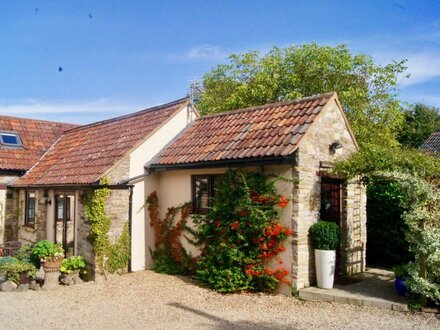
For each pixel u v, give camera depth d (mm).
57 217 14688
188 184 12781
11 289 10867
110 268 12453
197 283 11422
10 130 19781
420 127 34000
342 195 11961
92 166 13695
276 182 10375
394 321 7918
